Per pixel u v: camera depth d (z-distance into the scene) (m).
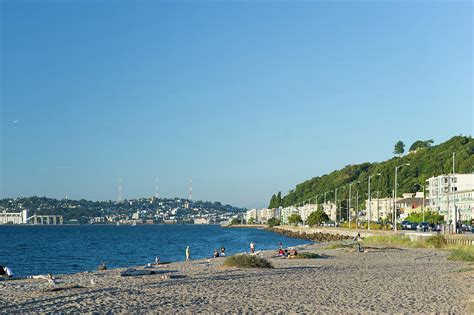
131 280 34.09
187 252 68.75
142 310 21.58
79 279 38.25
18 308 22.47
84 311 21.45
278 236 183.50
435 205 166.38
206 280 33.19
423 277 34.47
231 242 143.38
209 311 21.28
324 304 23.06
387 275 36.12
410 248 70.12
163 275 36.84
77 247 121.75
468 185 155.62
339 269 41.78
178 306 22.50
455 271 37.84
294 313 20.78
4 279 40.62
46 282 36.31
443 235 75.94
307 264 47.69
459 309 21.62
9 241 155.12
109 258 86.44
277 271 39.91
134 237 190.38
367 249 67.94
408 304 22.95
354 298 24.84
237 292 27.05
